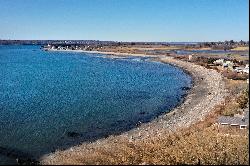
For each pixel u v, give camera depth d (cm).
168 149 4241
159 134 5266
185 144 4397
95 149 4341
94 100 8225
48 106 7481
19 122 6078
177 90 10019
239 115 5853
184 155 4019
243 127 5153
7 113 6762
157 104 7838
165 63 19700
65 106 7475
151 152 4181
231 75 12225
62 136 5306
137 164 3766
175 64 18700
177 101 8219
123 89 10188
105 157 3922
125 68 17275
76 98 8469
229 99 7700
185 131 5181
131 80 12494
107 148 4353
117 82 11881
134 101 8188
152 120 6331
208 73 13725
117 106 7556
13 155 4450
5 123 5988
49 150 4669
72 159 3909
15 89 10006
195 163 3828
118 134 5431
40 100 8200
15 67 17488
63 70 16175
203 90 9806
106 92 9531
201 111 6819
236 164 3753
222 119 5497
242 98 7212
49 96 8762
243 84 10162
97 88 10325
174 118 6406
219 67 15225
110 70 16275
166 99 8506
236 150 4091
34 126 5834
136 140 4944
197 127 5412
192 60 19000
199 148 4191
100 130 5666
